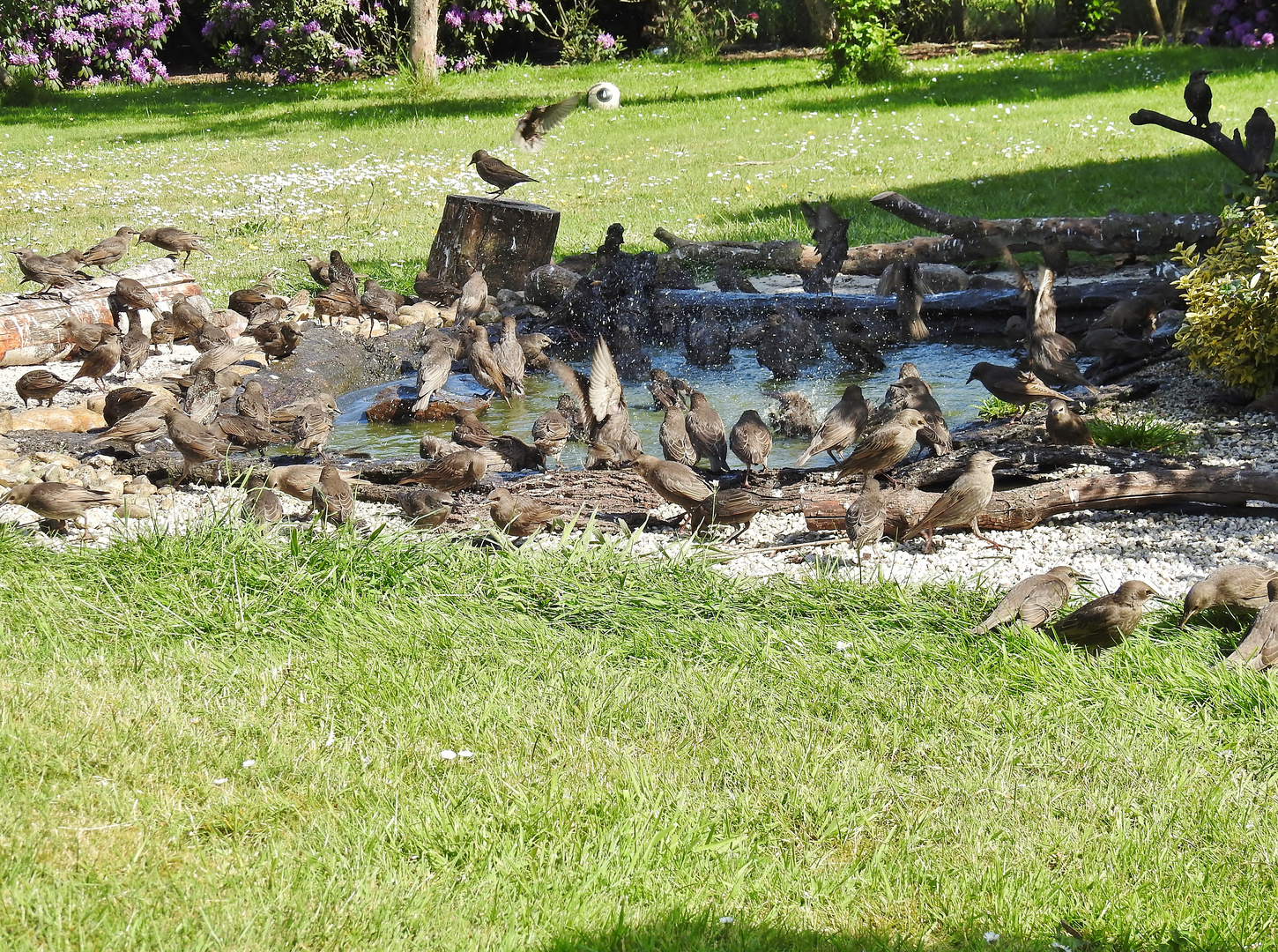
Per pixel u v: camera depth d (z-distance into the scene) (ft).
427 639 25.31
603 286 58.13
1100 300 52.24
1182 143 89.25
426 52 143.95
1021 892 17.47
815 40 171.22
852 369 51.37
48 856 17.67
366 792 19.86
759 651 24.70
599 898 17.19
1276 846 18.40
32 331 52.08
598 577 27.91
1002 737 21.65
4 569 27.66
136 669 23.85
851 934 16.74
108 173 98.73
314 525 31.17
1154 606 26.32
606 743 21.53
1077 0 155.12
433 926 16.57
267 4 160.35
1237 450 36.83
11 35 160.25
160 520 33.99
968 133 99.45
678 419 37.45
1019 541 31.78
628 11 178.50
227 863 17.83
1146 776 20.42
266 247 74.33
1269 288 39.09
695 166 95.61
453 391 50.16
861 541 29.63
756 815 19.45
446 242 63.67
